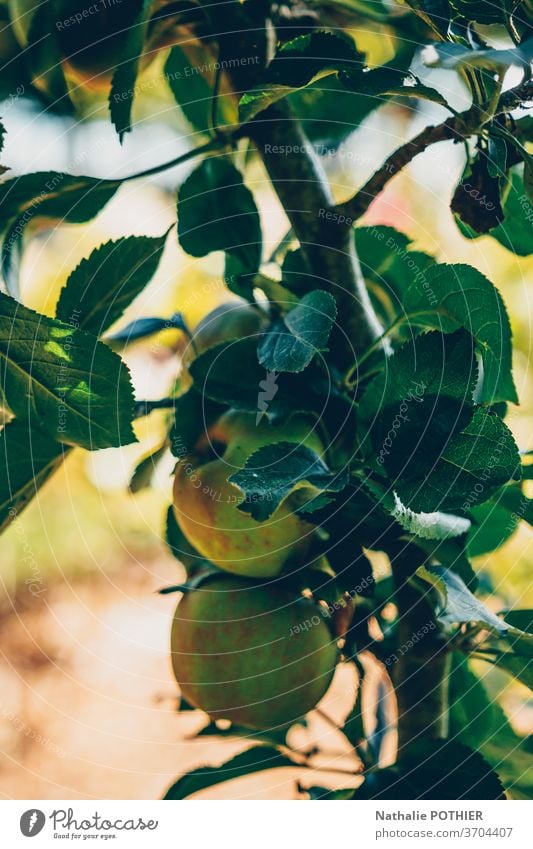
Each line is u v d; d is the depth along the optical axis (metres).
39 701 1.71
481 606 0.57
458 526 0.55
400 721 0.59
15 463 0.59
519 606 0.70
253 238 0.62
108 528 1.64
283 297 0.58
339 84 0.68
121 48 0.61
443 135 0.57
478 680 0.65
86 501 1.63
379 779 0.59
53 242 1.06
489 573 0.71
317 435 0.57
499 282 0.84
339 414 0.57
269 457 0.54
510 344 0.58
